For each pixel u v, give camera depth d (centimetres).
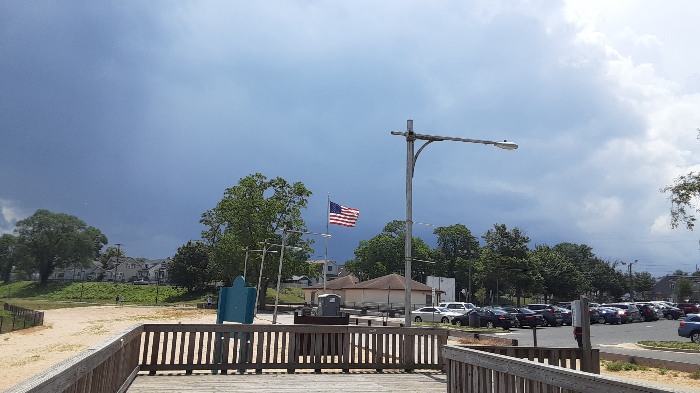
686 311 5006
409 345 1089
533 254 6819
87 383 475
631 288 9681
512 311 3547
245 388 820
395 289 5869
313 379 933
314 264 6556
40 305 7438
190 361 966
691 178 2417
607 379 397
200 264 8962
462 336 2019
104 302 8469
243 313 1154
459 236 10519
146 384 831
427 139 1340
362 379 945
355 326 1066
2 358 2169
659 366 1438
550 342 2408
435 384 902
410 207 1294
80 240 11688
